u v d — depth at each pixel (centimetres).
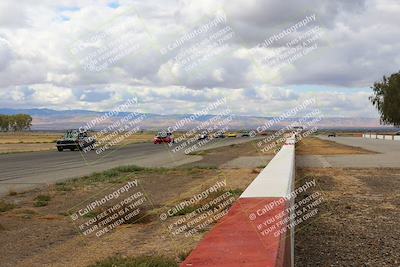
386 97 8600
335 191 1475
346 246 759
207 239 354
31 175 2197
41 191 1566
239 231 381
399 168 2331
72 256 726
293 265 623
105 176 2009
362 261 669
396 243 770
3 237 867
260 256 308
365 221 970
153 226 948
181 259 668
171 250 738
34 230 931
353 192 1447
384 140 7856
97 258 701
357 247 750
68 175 2175
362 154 3625
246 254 312
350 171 2184
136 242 810
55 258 716
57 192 1532
